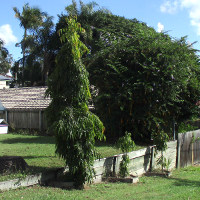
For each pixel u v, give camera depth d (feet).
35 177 21.45
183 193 23.07
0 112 64.34
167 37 44.96
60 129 20.53
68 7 101.14
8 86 148.77
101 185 23.80
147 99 39.17
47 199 18.21
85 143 21.74
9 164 22.68
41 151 35.14
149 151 31.40
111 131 43.24
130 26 82.53
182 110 44.68
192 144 40.47
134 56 40.47
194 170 36.01
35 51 117.50
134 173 28.89
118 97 38.63
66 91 21.90
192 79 42.63
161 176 30.12
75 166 21.45
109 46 43.62
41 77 137.49
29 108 59.52
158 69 38.34
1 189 19.27
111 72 40.09
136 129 40.98
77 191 21.20
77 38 22.38
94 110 46.47
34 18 129.29
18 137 50.96
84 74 21.94
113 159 26.76
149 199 20.51
